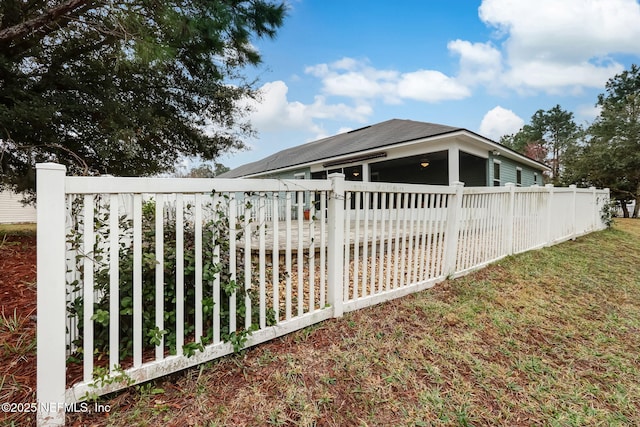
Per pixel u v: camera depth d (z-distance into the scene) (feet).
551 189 19.49
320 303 8.66
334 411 5.66
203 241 6.48
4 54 14.35
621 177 56.54
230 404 5.52
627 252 20.26
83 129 17.52
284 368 6.60
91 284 5.13
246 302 6.93
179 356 6.02
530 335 8.96
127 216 7.00
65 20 14.05
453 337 8.41
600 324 9.95
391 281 12.21
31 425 4.81
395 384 6.49
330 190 8.67
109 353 5.45
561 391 6.77
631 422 6.04
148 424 4.95
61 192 4.71
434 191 11.55
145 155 21.72
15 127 14.75
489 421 5.80
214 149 24.82
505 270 14.10
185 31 13.20
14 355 6.15
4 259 12.85
